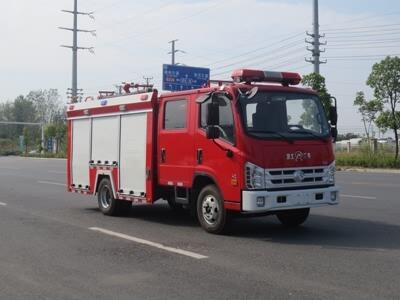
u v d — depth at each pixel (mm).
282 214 11086
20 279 7141
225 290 6504
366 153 35812
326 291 6391
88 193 13844
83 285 6820
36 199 16797
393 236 9867
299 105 10156
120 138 12547
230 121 9664
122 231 10734
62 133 77500
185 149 10672
